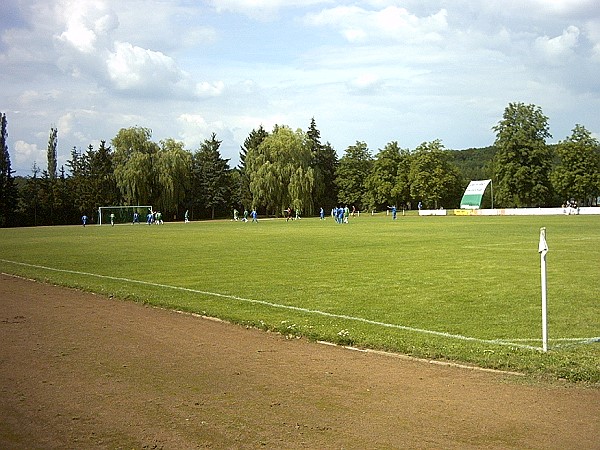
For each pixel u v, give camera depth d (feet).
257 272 69.72
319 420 21.65
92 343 34.37
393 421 21.49
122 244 126.21
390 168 421.18
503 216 288.51
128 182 312.91
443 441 19.63
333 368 28.86
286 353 31.99
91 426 21.31
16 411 22.97
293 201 327.06
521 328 37.40
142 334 36.91
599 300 47.21
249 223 266.16
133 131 321.73
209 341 34.94
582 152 337.11
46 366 29.30
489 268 69.62
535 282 57.62
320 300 49.03
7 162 354.13
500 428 20.72
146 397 24.43
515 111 341.62
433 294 51.26
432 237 130.62
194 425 21.25
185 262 83.20
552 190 346.74
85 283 61.16
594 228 156.66
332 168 448.65
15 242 141.18
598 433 20.24
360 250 99.19
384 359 30.53
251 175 330.54
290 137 333.62
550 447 19.10
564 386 25.45
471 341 33.65
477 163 580.71
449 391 24.95
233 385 26.07
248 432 20.53
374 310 44.19
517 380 26.35
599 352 30.91
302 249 103.81
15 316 43.42
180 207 368.07
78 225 313.32
